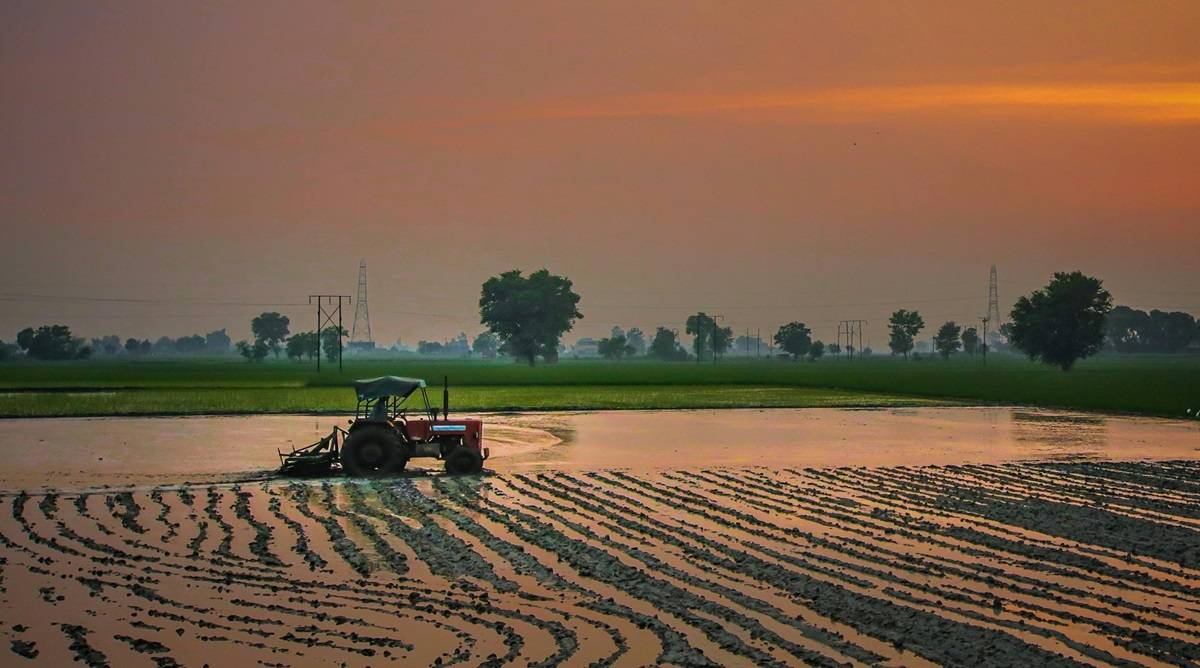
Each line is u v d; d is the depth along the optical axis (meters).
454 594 34.47
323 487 56.41
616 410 120.44
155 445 78.06
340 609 32.91
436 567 37.94
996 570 36.97
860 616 31.28
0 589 35.16
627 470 64.25
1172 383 192.75
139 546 41.47
